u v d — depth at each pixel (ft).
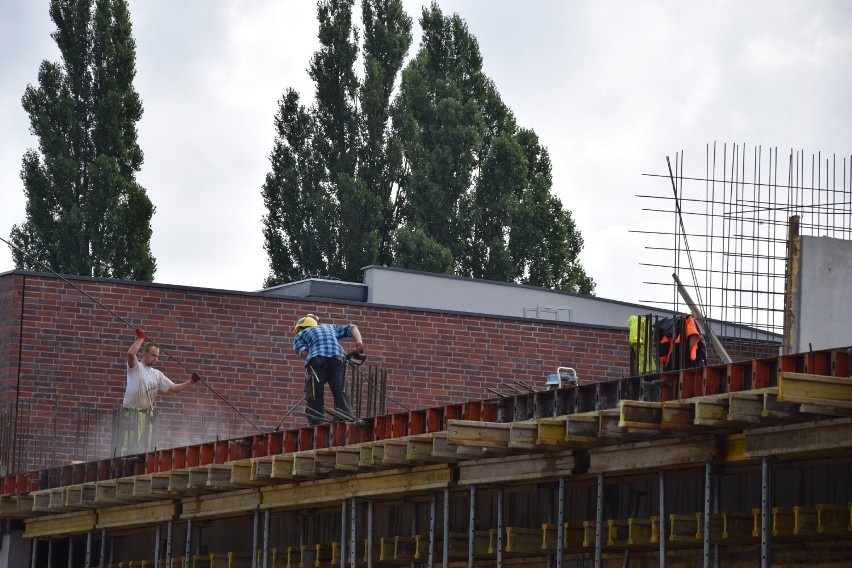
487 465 108.99
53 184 321.52
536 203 344.69
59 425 191.01
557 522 112.37
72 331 193.47
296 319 203.82
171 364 197.77
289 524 150.61
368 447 116.67
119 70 326.24
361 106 344.69
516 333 213.05
